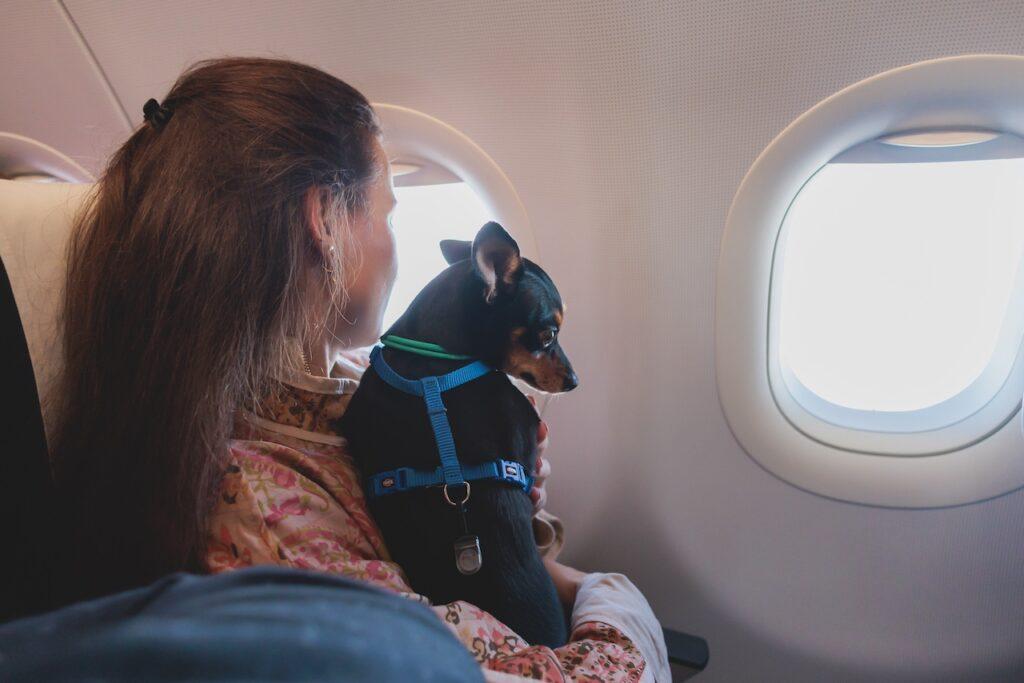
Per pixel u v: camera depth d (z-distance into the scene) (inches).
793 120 45.3
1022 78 40.0
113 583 27.5
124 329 28.1
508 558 32.3
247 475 29.4
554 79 47.5
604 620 36.3
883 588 59.2
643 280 54.4
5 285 26.7
